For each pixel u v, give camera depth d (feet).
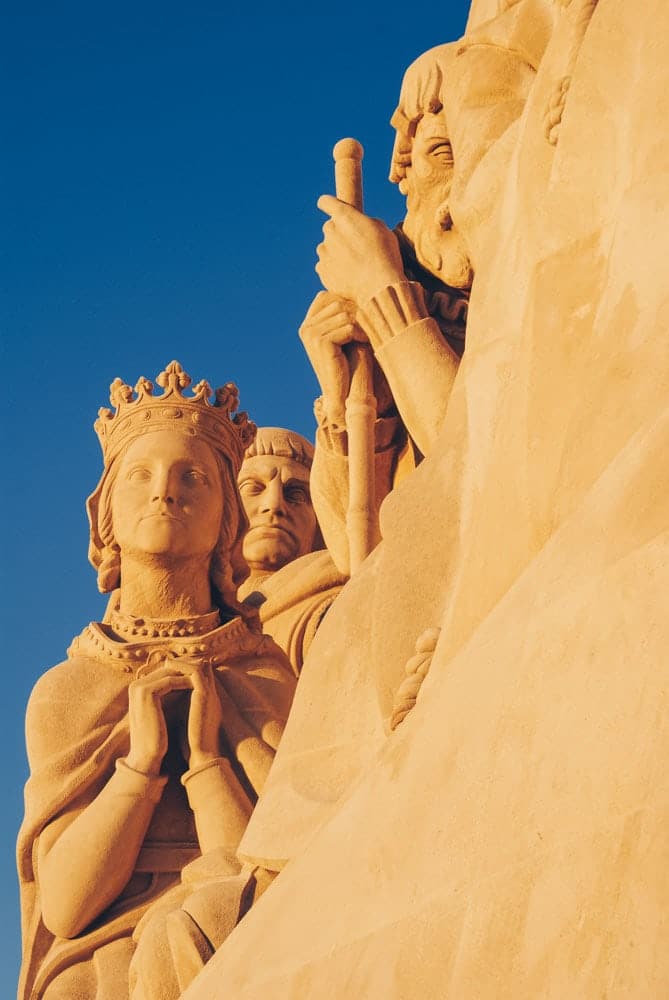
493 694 31.30
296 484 65.10
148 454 54.13
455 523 41.27
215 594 55.16
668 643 28.66
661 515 30.22
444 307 51.60
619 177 36.45
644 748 27.94
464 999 27.94
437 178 50.96
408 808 31.86
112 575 55.16
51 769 50.88
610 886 26.99
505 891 28.45
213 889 41.83
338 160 54.49
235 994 32.73
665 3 36.45
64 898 48.26
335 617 45.32
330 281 52.60
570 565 31.30
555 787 28.91
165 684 50.75
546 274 37.37
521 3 48.67
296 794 42.22
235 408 56.13
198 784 49.49
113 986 47.06
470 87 48.29
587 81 37.58
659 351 32.58
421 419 48.85
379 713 42.39
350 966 30.50
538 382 36.65
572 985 26.53
